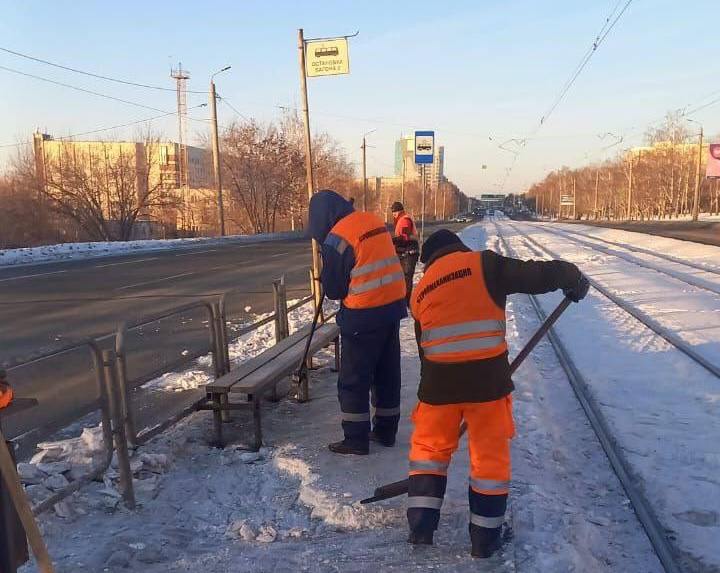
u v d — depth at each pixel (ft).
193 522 12.53
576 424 18.02
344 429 15.89
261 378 16.46
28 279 59.98
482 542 10.93
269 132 189.67
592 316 35.09
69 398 21.57
